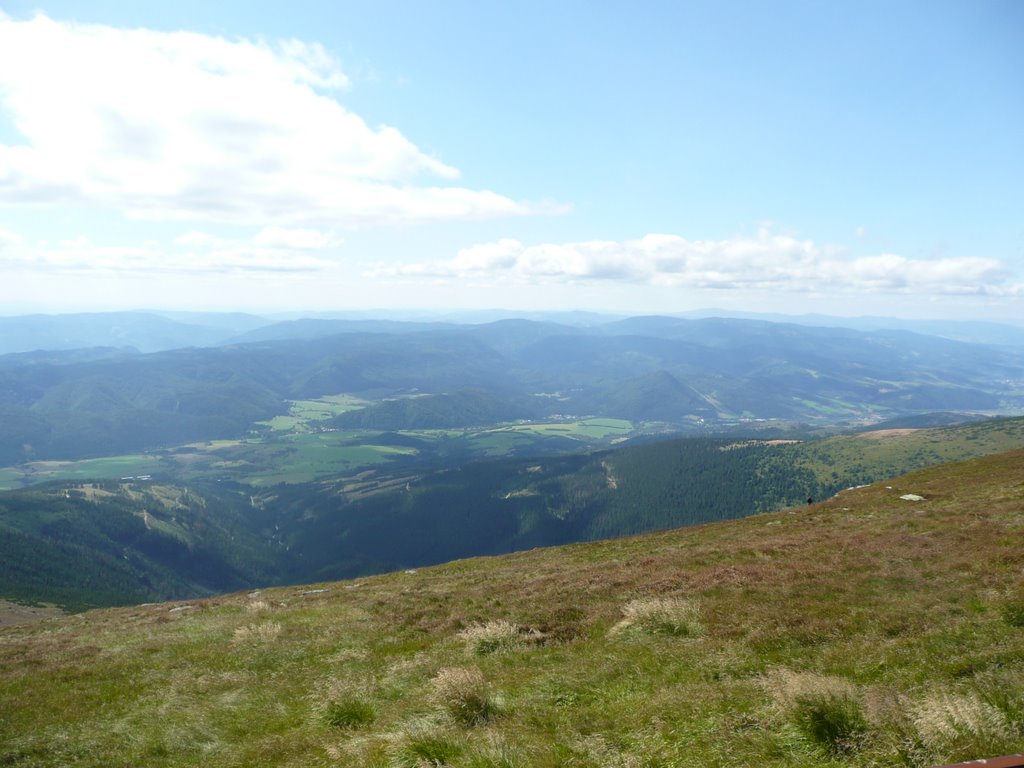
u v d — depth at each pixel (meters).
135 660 22.72
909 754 8.94
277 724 15.38
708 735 10.49
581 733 11.41
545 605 23.62
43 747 15.27
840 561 23.41
